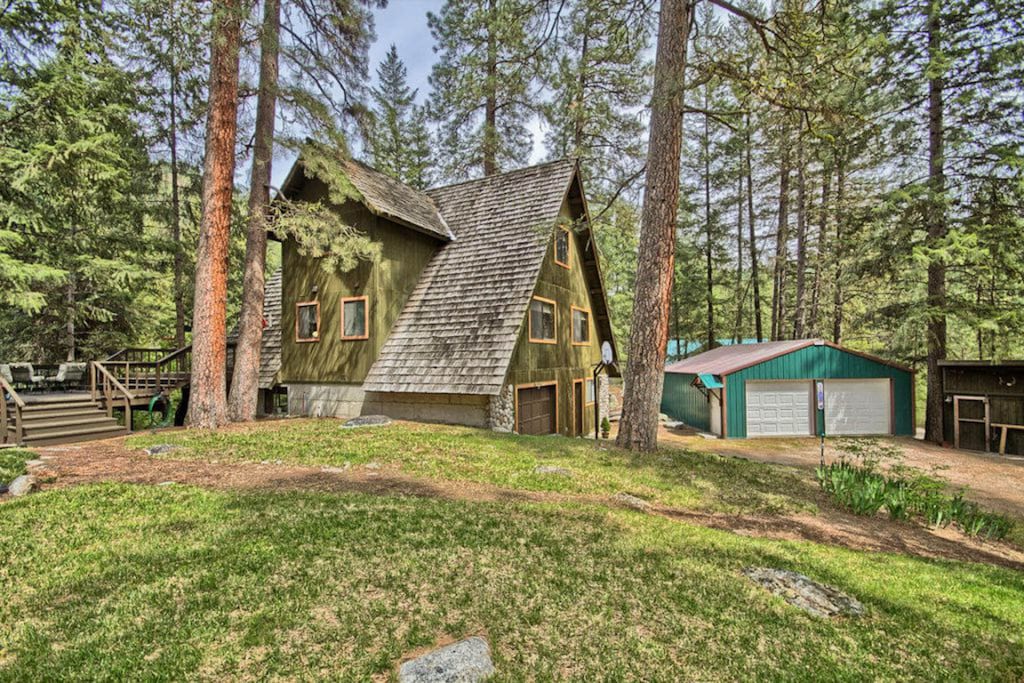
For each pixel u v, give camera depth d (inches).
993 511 322.0
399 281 520.1
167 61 454.0
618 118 656.4
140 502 216.5
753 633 133.3
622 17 398.3
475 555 172.2
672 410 914.7
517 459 325.7
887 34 551.2
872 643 133.5
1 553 164.6
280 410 619.5
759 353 704.4
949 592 172.9
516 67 556.7
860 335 1005.8
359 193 471.2
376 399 497.0
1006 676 121.2
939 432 580.4
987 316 525.3
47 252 487.8
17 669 106.7
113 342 708.0
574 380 622.2
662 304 368.5
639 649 122.3
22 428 355.3
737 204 1033.5
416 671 106.3
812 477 357.1
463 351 453.4
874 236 600.1
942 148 551.8
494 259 509.7
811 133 381.7
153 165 662.5
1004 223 518.0
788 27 357.4
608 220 569.6
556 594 147.6
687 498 275.6
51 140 455.8
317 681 105.4
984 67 516.4
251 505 215.5
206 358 422.6
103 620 125.3
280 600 136.9
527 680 108.7
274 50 418.3
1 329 653.3
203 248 418.0
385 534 187.3
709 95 577.6
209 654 112.8
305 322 546.0
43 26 457.4
